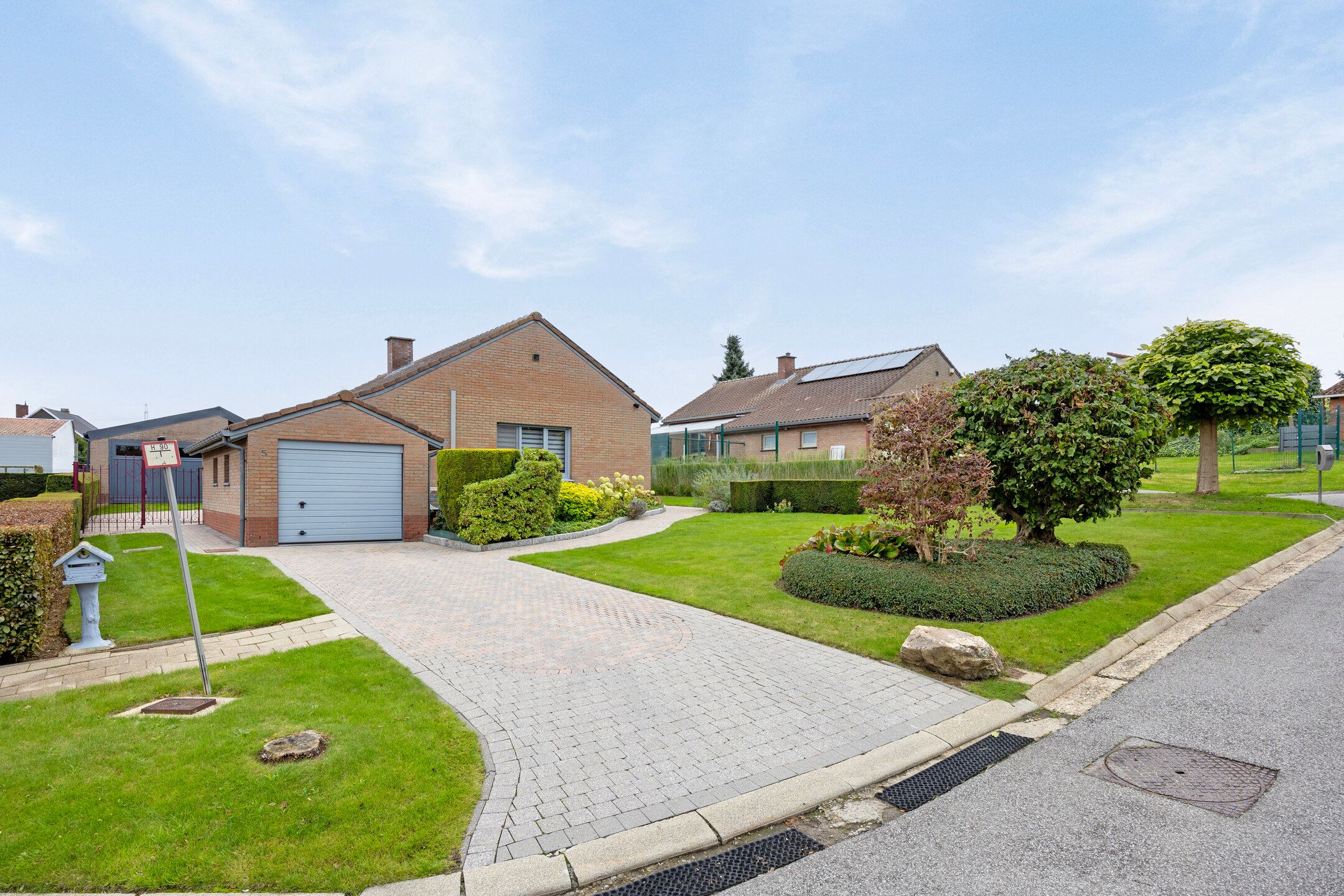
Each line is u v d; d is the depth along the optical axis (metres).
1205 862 3.01
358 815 3.36
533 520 13.34
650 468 22.28
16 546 5.84
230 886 2.86
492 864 3.07
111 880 2.86
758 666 5.82
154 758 3.87
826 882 2.98
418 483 14.68
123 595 8.22
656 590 8.54
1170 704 4.89
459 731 4.43
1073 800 3.63
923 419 7.67
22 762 3.82
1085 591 7.55
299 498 13.45
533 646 6.38
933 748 4.33
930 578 7.09
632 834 3.34
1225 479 18.84
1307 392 13.75
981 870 3.03
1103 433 7.91
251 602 7.92
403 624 7.13
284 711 4.62
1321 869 2.91
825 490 17.58
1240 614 7.01
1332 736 4.22
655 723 4.67
